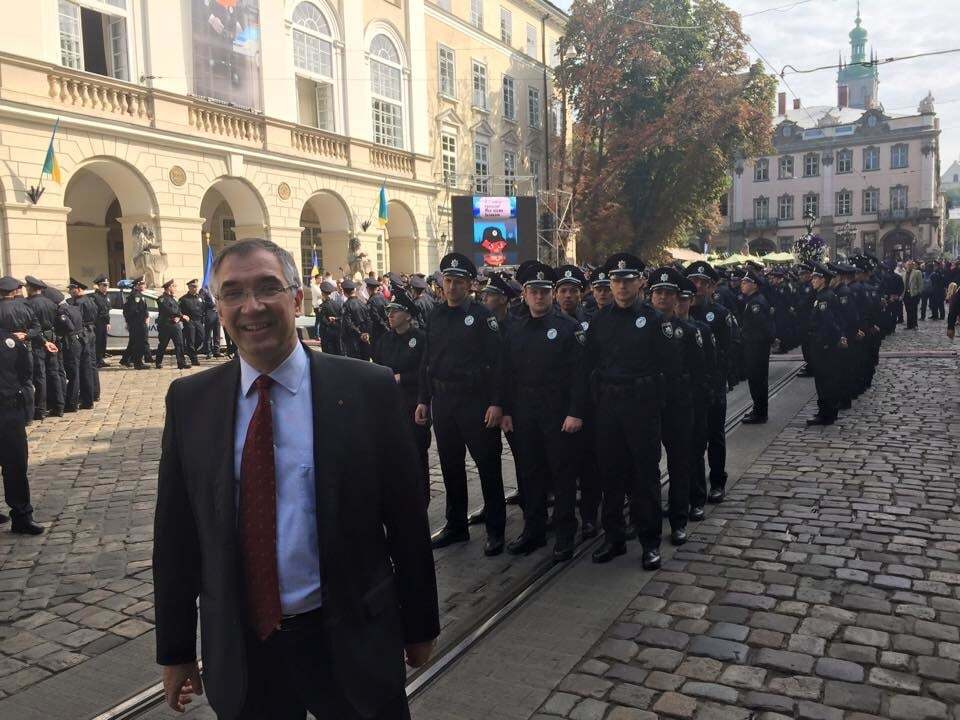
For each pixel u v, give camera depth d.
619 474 5.17
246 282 1.93
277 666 2.00
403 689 2.03
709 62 35.09
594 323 5.19
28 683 3.70
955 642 3.81
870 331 11.23
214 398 2.04
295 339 2.04
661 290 5.16
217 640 1.94
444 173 30.09
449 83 30.36
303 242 26.25
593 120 35.88
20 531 5.96
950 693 3.35
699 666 3.67
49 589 4.88
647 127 33.69
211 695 1.96
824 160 68.25
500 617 4.27
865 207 67.38
